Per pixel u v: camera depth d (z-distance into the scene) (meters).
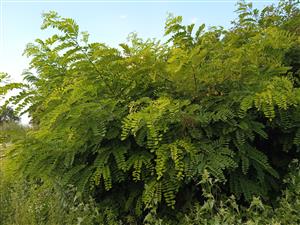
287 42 3.58
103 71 3.37
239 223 2.73
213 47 3.74
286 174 3.31
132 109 3.06
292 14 4.64
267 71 3.21
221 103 3.11
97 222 3.51
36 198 4.42
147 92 3.41
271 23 4.49
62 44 3.24
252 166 3.26
